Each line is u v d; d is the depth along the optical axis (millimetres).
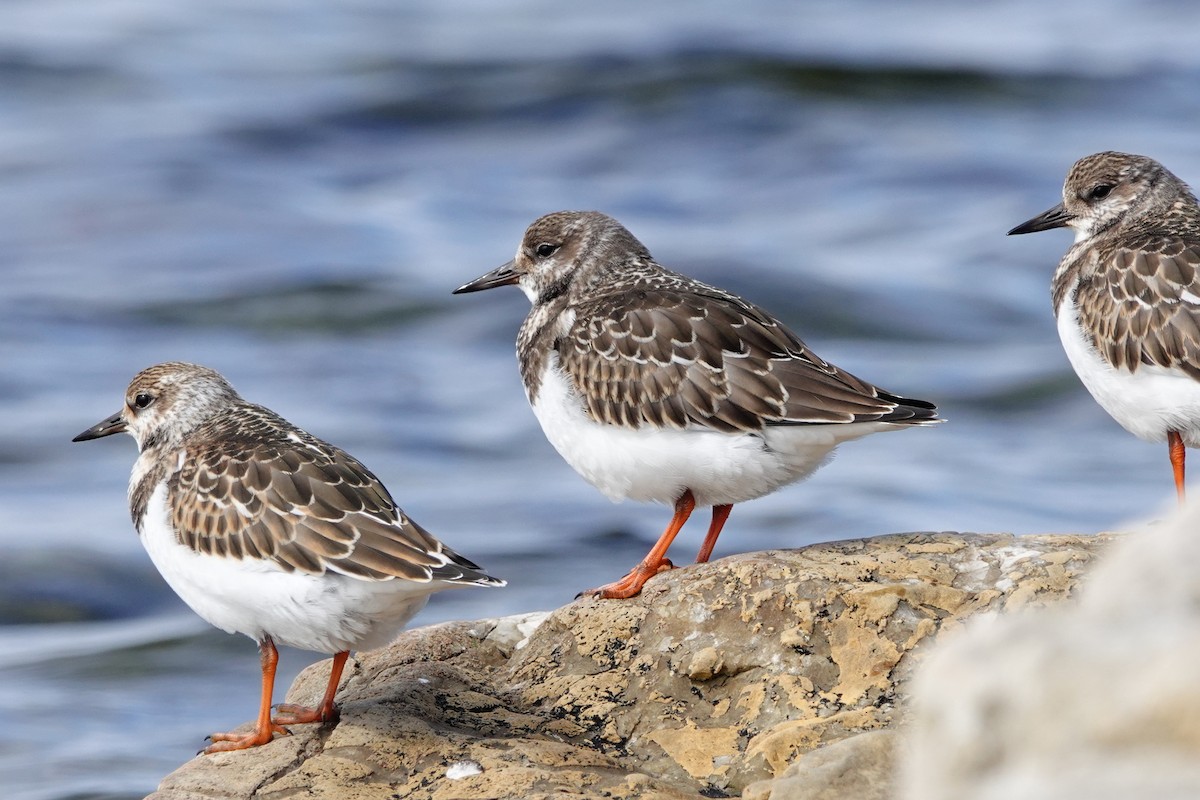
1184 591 4578
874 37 38656
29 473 19719
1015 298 25062
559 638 8312
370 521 7664
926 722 4344
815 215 29062
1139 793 3783
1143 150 30984
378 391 22516
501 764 7215
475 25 42719
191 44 41844
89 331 24875
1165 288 9172
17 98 36844
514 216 29516
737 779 7090
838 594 7727
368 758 7434
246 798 7223
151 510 8172
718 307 9062
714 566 8172
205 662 14367
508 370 23484
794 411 8656
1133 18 42219
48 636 15266
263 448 8023
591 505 18281
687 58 35250
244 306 25797
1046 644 4195
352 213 29891
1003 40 39000
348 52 39438
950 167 30750
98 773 11906
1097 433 20656
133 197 30328
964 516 17547
